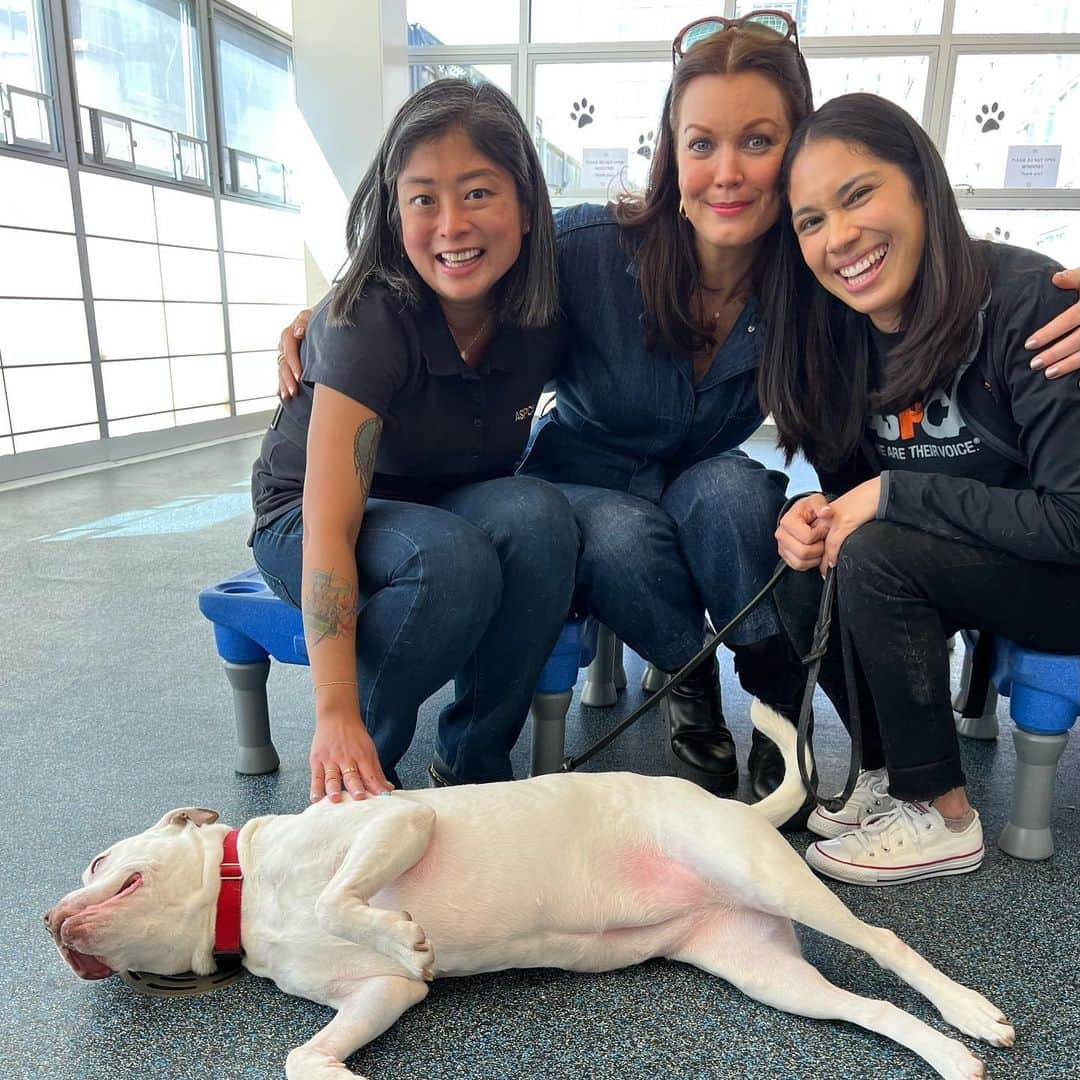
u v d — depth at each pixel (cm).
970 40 486
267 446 143
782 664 141
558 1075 90
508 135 120
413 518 125
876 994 101
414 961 85
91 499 390
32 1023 97
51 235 438
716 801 105
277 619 143
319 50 459
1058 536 110
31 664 203
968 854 123
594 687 187
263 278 641
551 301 133
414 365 128
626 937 104
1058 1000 99
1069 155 492
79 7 448
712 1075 89
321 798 109
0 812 140
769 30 125
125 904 94
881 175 111
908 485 117
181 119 541
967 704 164
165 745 163
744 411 152
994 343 114
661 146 135
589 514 142
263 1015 99
